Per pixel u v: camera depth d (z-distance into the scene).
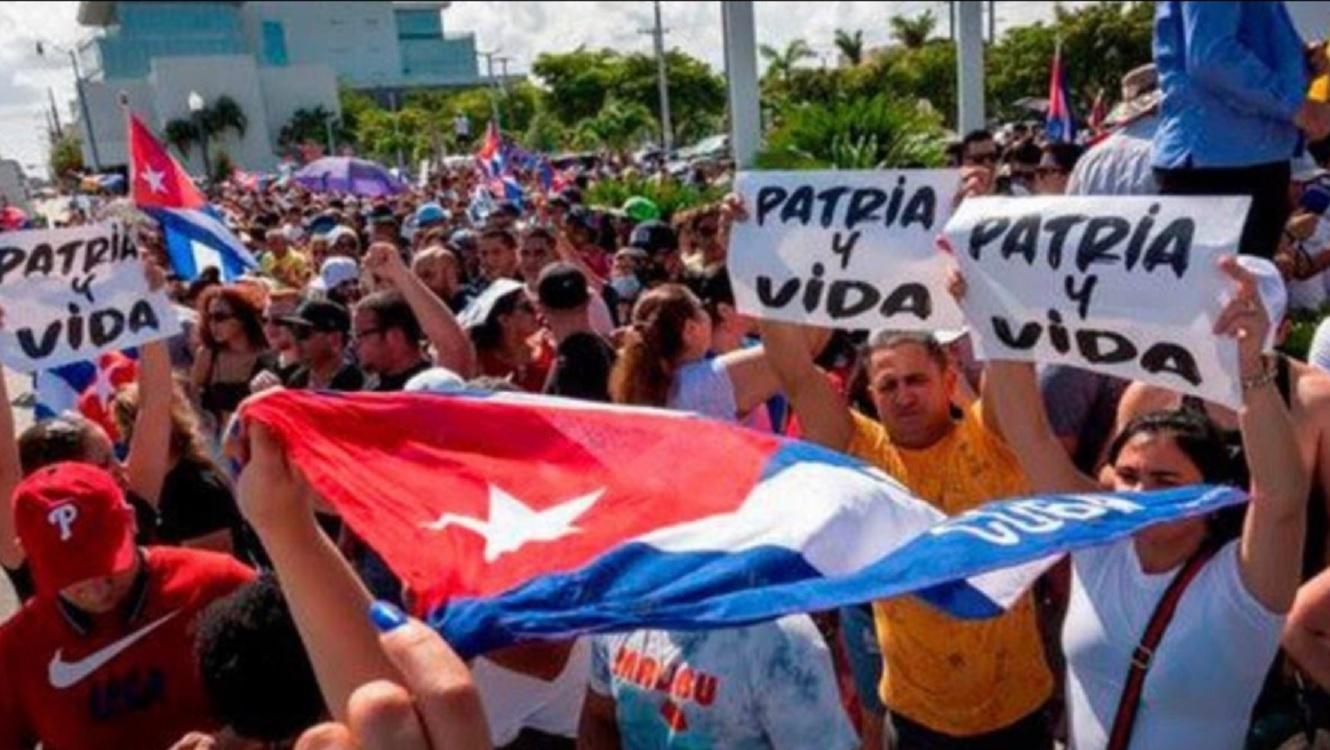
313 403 2.05
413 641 1.54
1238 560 2.21
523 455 2.09
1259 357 2.09
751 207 3.04
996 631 2.79
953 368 3.06
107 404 5.02
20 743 2.75
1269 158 3.15
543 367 5.39
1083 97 33.28
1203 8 2.83
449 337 4.71
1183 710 2.28
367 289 7.56
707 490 2.07
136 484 3.63
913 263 2.84
